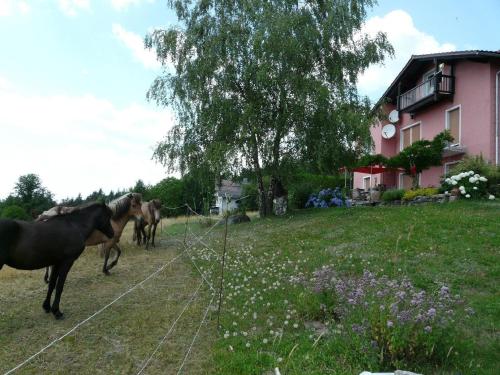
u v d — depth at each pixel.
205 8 19.81
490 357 4.77
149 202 13.94
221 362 4.92
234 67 18.73
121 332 6.04
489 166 17.83
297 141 19.03
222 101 18.42
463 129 21.31
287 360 4.87
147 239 14.57
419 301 4.81
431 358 4.62
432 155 19.89
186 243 14.74
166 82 19.39
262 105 19.17
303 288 7.36
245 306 6.88
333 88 19.27
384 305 4.93
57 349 5.46
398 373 3.83
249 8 18.28
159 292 8.13
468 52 19.91
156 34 19.28
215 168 18.39
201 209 38.31
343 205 23.22
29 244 6.07
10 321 6.50
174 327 6.19
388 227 12.53
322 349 5.12
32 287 8.64
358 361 4.71
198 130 19.50
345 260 9.41
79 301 7.57
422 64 24.36
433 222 12.26
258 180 20.97
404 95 25.73
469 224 11.59
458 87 21.84
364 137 17.70
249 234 15.77
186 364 5.00
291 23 17.69
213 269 9.86
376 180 28.95
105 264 9.63
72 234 6.60
